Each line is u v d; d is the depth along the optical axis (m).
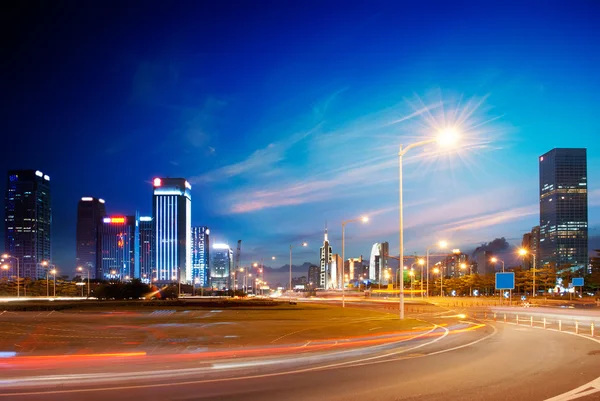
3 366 16.84
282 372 16.05
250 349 21.52
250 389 13.44
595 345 23.75
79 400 12.20
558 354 20.38
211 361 18.02
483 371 16.20
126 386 13.85
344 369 16.64
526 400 12.05
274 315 46.50
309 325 34.31
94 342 24.42
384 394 12.80
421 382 14.35
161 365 17.06
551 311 59.25
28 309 55.44
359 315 47.16
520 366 17.22
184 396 12.62
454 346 23.44
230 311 53.31
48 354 20.05
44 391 13.22
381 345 23.27
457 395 12.64
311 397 12.48
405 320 37.91
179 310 55.25
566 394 12.63
